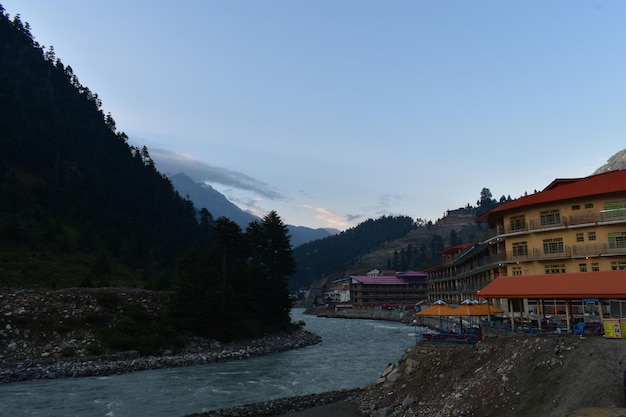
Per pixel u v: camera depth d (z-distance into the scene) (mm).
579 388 21484
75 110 177125
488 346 30094
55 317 56125
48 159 130750
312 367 50812
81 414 31844
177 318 62219
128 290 68125
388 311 152375
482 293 38000
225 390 39406
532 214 65312
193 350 58344
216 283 71812
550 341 26078
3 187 102312
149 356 53594
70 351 50000
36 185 115500
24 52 180625
